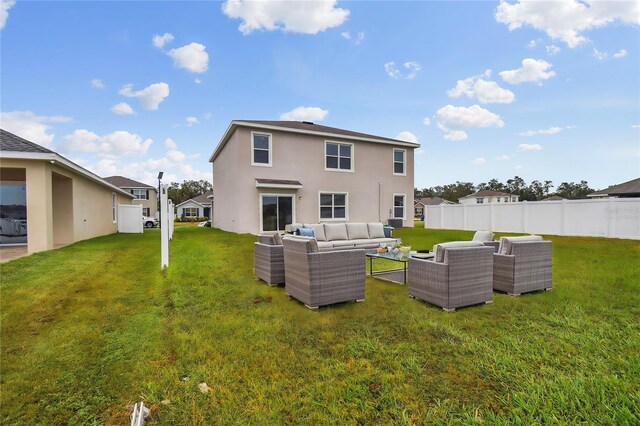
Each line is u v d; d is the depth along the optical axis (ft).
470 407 6.40
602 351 8.69
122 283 16.67
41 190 26.61
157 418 6.16
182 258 23.71
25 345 9.34
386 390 6.98
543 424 5.84
